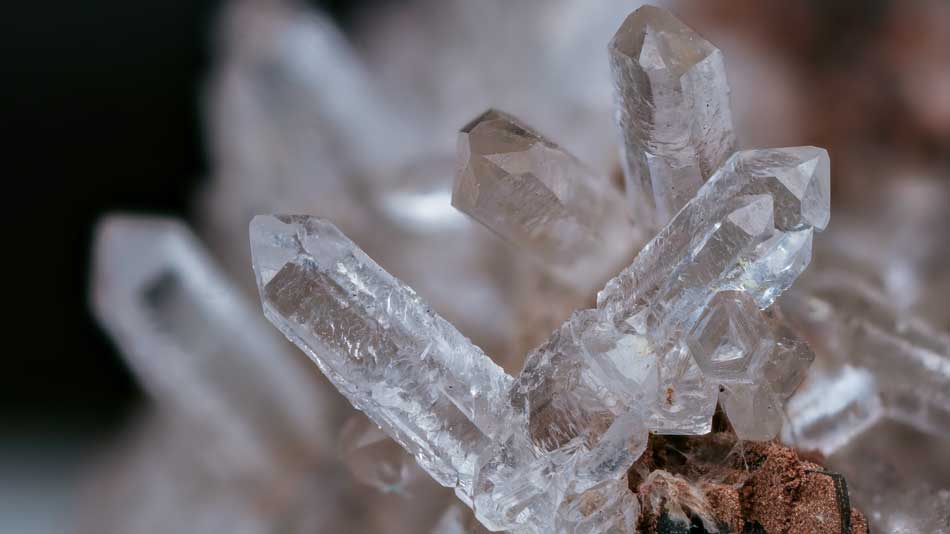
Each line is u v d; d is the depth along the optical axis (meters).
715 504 0.11
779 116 0.19
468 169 0.11
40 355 0.23
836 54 0.21
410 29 0.23
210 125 0.22
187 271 0.14
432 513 0.13
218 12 0.24
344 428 0.13
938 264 0.15
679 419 0.11
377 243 0.15
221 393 0.14
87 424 0.22
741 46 0.20
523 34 0.21
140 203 0.24
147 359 0.15
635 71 0.11
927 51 0.20
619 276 0.11
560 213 0.12
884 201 0.19
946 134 0.20
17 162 0.24
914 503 0.12
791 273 0.11
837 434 0.12
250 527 0.15
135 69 0.24
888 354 0.12
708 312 0.11
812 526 0.11
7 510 0.20
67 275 0.23
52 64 0.24
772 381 0.11
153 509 0.16
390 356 0.11
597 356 0.11
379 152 0.18
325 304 0.11
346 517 0.14
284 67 0.19
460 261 0.15
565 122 0.17
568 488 0.11
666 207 0.11
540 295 0.13
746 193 0.11
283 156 0.19
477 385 0.11
